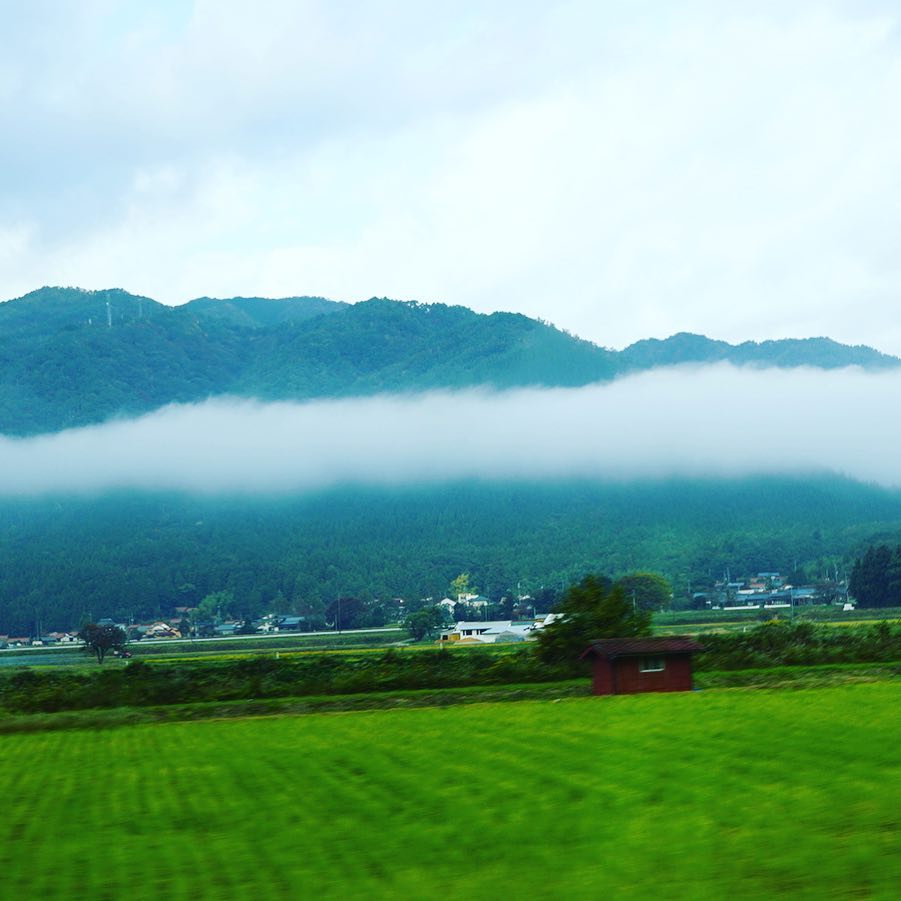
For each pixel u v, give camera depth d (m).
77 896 21.97
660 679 66.31
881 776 29.80
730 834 23.94
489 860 23.12
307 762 39.38
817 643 83.81
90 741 51.97
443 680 74.94
